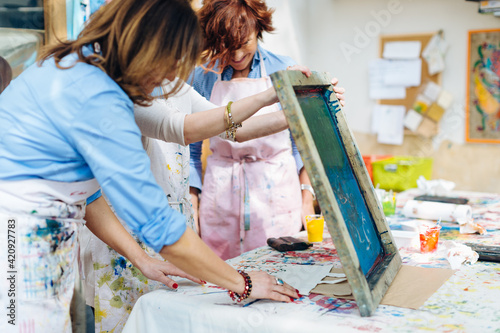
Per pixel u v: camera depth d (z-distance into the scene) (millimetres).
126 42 1112
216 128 1562
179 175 1924
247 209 2414
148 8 1117
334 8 5488
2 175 1138
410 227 1995
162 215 1146
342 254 1170
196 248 1184
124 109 1141
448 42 4988
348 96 5547
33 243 1154
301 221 2543
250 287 1256
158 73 1168
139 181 1121
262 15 2246
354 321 1144
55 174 1163
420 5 5070
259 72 2475
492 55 4797
